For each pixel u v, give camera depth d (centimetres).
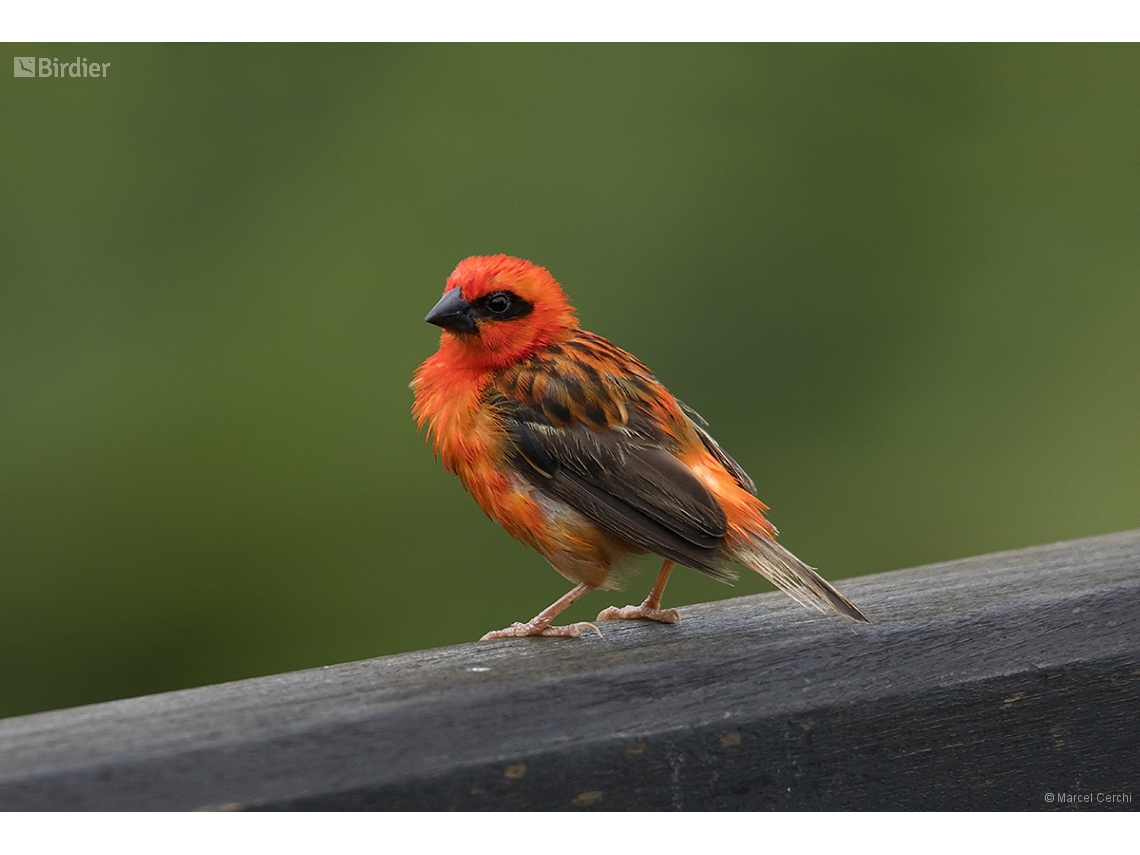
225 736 673
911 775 798
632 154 2066
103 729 683
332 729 689
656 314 2014
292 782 675
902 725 796
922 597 874
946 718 802
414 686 744
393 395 1908
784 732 770
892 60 2084
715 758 757
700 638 834
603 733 736
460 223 2023
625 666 771
